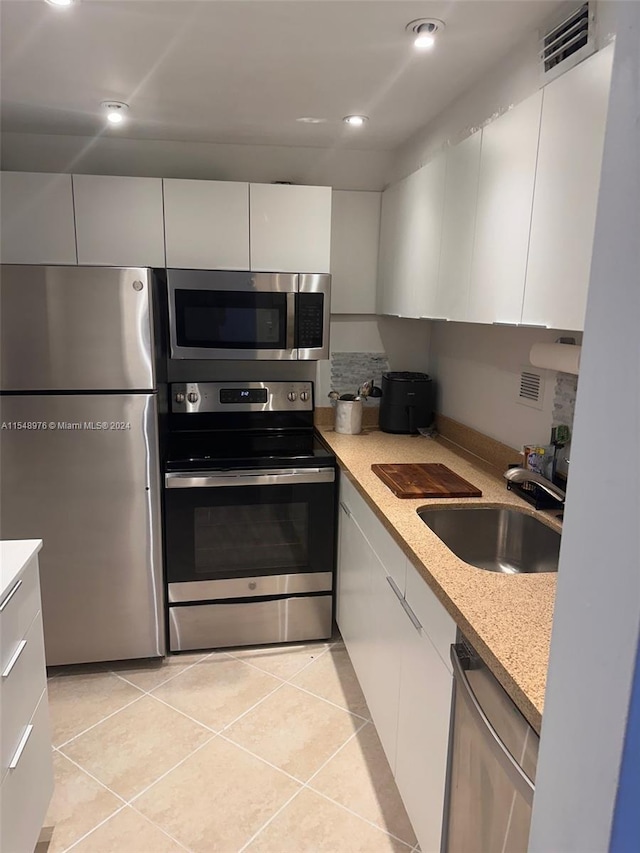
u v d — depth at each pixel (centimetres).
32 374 212
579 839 55
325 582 257
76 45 174
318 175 288
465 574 136
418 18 157
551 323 137
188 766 190
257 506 244
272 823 170
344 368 306
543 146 139
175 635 249
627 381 47
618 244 47
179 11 154
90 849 161
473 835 118
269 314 251
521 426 214
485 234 171
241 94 214
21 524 223
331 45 174
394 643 173
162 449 242
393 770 176
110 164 272
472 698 114
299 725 210
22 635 141
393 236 267
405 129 255
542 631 112
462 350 265
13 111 235
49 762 160
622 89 47
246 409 285
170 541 239
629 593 47
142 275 212
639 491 46
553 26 156
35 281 207
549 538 172
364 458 241
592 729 52
